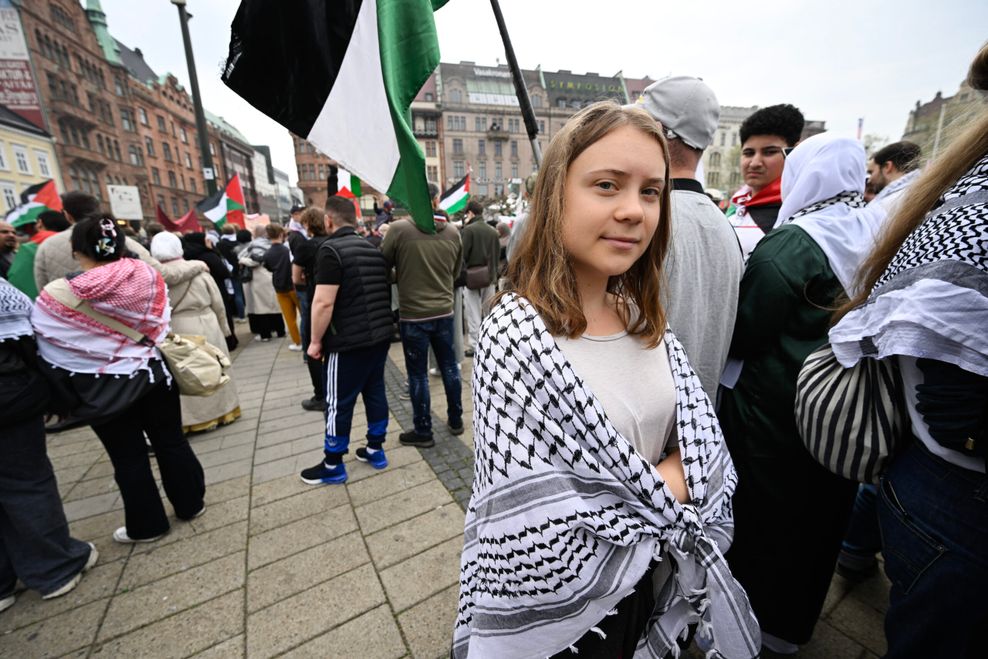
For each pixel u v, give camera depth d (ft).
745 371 4.27
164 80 161.38
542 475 2.20
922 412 2.46
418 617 5.49
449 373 10.12
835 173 4.25
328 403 8.21
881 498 2.94
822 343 3.86
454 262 9.82
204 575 6.26
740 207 8.27
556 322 2.42
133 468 6.69
